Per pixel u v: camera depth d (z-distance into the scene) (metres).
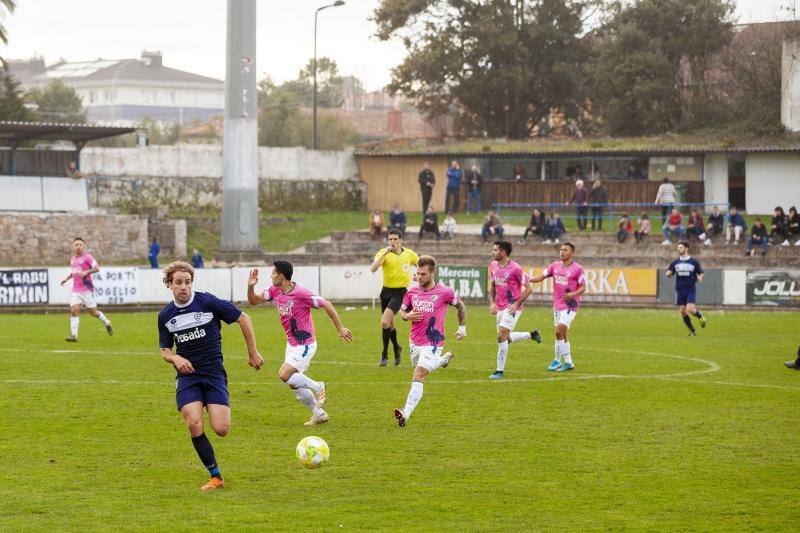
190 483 10.84
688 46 65.75
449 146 61.78
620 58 66.19
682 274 28.12
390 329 20.45
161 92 148.75
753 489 10.70
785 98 59.81
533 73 67.81
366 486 10.75
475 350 23.92
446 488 10.70
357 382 18.38
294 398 16.55
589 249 45.56
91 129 44.97
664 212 47.50
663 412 15.34
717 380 18.88
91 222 45.97
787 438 13.38
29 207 46.03
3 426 13.91
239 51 44.75
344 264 44.94
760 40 66.88
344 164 62.62
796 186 54.75
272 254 45.44
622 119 66.75
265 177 60.41
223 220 45.59
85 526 9.19
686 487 10.80
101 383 17.91
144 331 27.92
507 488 10.70
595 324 31.55
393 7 67.94
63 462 11.78
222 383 10.70
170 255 48.12
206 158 57.59
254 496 10.32
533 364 21.20
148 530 9.08
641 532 9.15
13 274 35.41
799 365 20.39
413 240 48.03
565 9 68.38
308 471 11.40
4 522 9.30
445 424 14.30
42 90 112.56
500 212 57.31
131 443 12.84
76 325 24.91
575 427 14.10
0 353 22.38
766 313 35.69
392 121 96.69
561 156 57.62
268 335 27.36
